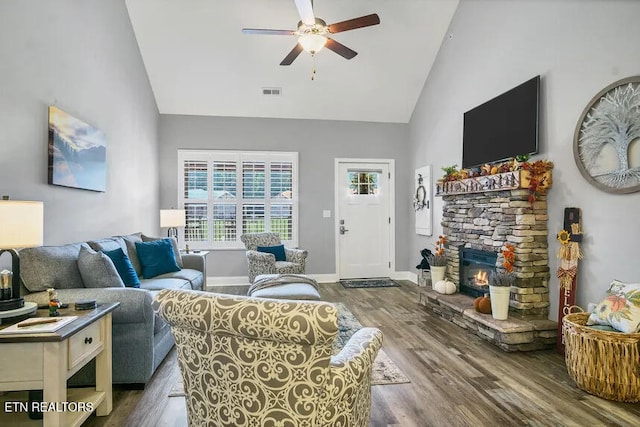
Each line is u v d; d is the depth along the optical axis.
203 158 5.60
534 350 2.91
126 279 2.81
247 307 1.12
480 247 3.69
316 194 5.86
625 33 2.49
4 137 2.21
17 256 1.86
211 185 5.63
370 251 6.04
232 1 4.25
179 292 1.27
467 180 3.77
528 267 3.11
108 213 3.68
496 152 3.72
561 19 3.00
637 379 2.07
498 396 2.19
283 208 5.79
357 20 3.06
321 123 5.87
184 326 1.26
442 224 4.46
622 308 2.19
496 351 2.90
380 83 5.42
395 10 4.47
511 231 3.22
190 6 4.27
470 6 4.27
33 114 2.48
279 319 1.08
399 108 5.86
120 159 4.00
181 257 4.27
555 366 2.62
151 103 5.13
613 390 2.11
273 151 5.75
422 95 5.56
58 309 1.94
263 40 4.71
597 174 2.68
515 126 3.46
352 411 1.35
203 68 4.98
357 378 1.34
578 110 2.85
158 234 5.45
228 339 1.19
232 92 5.35
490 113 3.83
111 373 2.06
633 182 2.43
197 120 5.59
